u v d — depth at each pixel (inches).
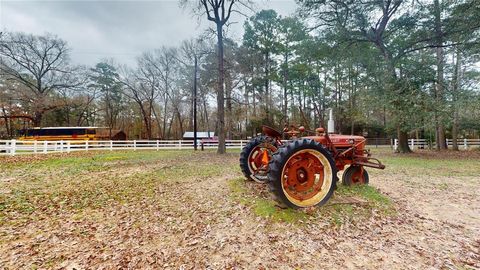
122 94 1232.2
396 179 254.5
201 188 209.6
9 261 97.0
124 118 1396.4
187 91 1045.2
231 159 442.6
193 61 891.4
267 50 891.4
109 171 306.8
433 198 184.7
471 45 451.5
